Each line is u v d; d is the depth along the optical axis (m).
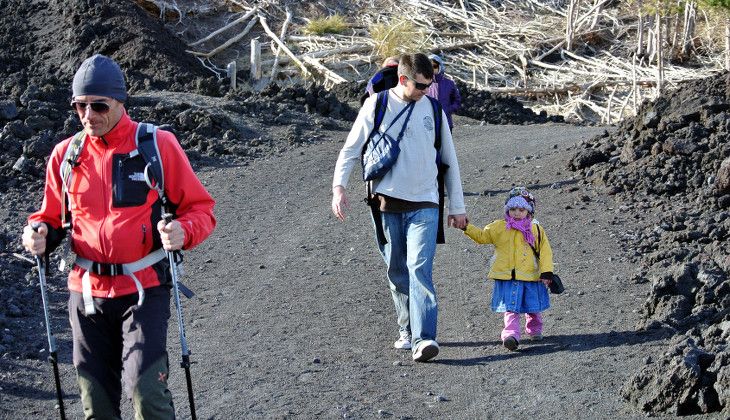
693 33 32.56
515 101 24.11
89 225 4.81
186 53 28.58
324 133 17.31
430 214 7.10
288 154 15.53
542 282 7.47
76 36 26.44
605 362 7.05
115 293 4.79
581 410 6.31
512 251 7.44
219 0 34.44
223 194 12.85
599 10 35.28
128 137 4.87
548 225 10.95
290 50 32.34
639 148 12.83
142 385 4.62
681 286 7.90
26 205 11.95
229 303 8.76
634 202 11.70
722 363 6.08
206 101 18.11
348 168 7.11
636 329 7.64
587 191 12.27
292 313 8.48
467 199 12.34
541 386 6.73
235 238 10.89
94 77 4.73
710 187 11.34
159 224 4.73
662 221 10.78
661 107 13.29
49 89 15.95
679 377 6.09
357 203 12.54
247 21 33.94
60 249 10.08
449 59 32.88
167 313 4.86
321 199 12.72
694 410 6.08
